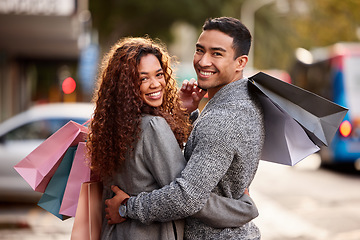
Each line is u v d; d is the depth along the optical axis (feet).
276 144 9.52
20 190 26.02
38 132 26.55
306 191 32.89
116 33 93.86
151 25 94.99
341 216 25.14
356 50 40.45
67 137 9.26
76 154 9.14
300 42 107.96
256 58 108.17
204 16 90.07
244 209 8.48
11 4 33.58
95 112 8.77
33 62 70.49
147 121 8.43
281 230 22.61
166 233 8.36
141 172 8.42
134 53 8.59
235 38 8.83
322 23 107.65
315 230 22.52
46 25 38.65
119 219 8.50
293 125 9.16
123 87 8.48
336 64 40.93
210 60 8.89
